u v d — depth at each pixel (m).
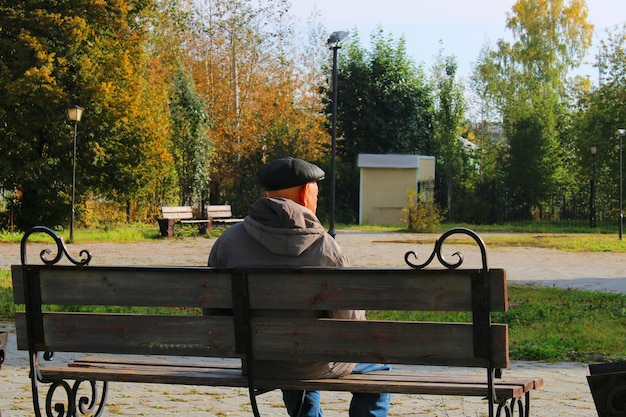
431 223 35.75
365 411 4.43
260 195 44.91
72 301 4.32
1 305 11.30
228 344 4.14
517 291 13.62
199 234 30.59
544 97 54.34
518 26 58.84
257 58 52.88
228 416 5.77
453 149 47.06
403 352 3.90
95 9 33.75
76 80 33.38
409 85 48.47
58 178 33.75
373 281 3.90
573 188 46.75
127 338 4.26
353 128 48.53
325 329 4.00
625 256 23.08
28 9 32.91
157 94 39.75
